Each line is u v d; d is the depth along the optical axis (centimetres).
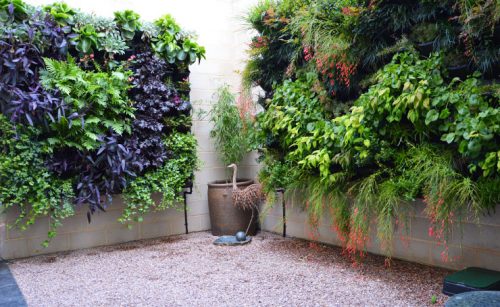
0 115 300
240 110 383
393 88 236
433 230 266
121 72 362
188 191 436
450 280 231
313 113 307
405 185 243
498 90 204
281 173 341
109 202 351
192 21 439
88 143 333
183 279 275
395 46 251
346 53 273
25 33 308
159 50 383
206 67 447
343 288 249
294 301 230
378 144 255
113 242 392
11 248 339
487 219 258
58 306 231
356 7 266
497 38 212
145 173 381
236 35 470
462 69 231
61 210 332
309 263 305
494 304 163
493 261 255
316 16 286
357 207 263
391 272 278
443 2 223
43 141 320
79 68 333
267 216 437
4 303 234
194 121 438
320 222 359
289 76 340
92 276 287
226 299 236
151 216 414
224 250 353
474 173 227
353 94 296
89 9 385
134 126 368
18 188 312
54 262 327
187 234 430
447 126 219
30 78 317
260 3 358
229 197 405
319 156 282
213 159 452
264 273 283
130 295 246
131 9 405
